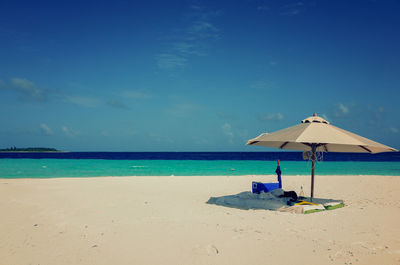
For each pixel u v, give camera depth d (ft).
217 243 15.70
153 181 48.29
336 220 21.01
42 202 28.04
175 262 13.35
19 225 19.79
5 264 13.34
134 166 91.66
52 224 19.98
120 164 98.94
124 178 53.26
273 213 23.34
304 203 25.17
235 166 94.84
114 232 17.93
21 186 39.93
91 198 30.50
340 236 17.06
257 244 15.56
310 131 22.18
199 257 13.88
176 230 18.21
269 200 26.99
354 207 26.32
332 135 21.89
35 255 14.38
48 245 15.79
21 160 112.47
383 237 16.94
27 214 22.99
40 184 42.60
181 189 38.99
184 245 15.44
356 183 46.96
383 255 14.07
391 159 182.50
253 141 26.12
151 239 16.48
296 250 14.70
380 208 25.90
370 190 38.86
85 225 19.62
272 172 75.66
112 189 37.81
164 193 34.99
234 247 15.12
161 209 25.02
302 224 19.75
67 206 26.17
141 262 13.39
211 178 54.08
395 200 30.63
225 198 29.01
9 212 23.71
